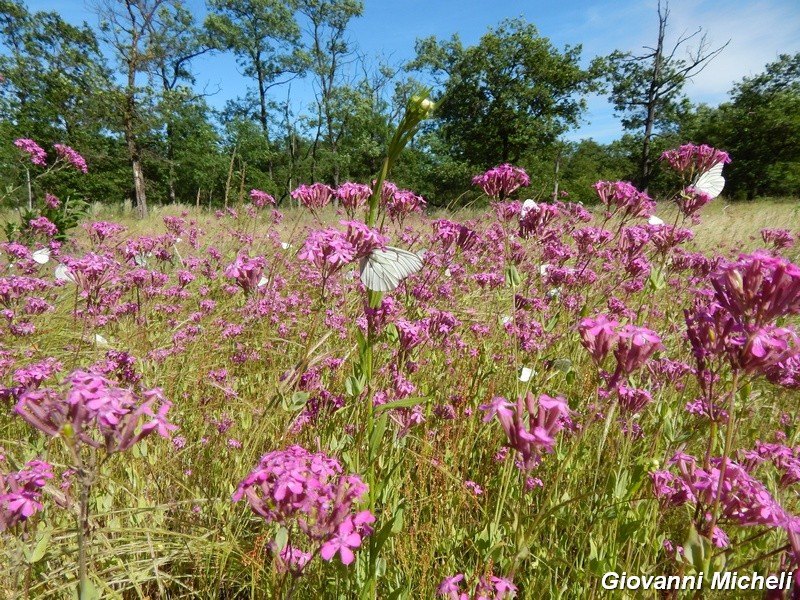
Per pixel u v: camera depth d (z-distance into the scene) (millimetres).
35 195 14680
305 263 6949
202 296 6590
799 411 4125
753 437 3598
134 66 28250
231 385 4211
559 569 2627
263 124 44656
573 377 3875
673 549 2553
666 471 2451
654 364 3570
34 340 4336
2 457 2451
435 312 4402
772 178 47812
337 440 3092
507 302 5789
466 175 42344
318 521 1684
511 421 1962
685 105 45531
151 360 4156
